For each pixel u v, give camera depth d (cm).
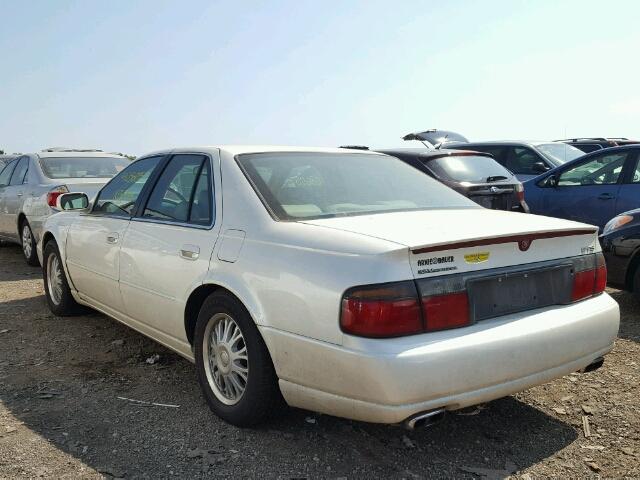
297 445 321
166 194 413
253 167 366
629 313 560
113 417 354
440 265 277
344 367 272
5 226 937
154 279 394
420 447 321
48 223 576
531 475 294
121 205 461
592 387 395
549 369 299
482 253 288
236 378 340
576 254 328
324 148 426
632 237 552
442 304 273
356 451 315
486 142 1155
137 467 298
